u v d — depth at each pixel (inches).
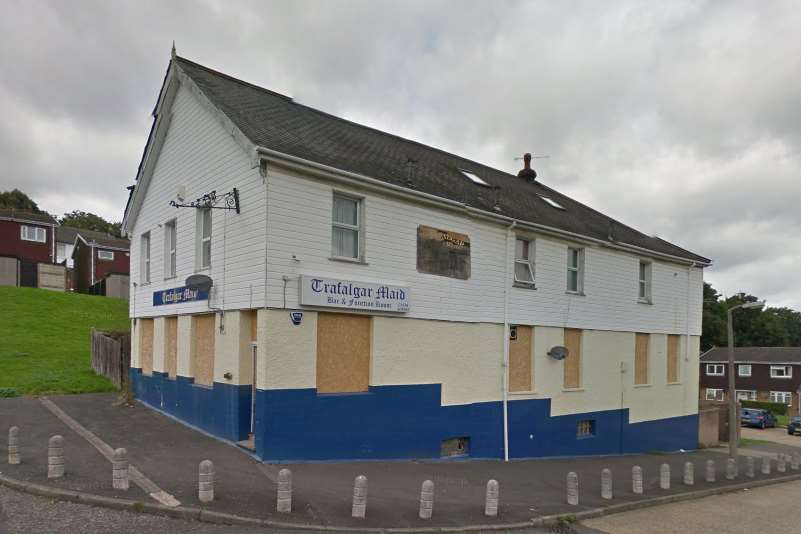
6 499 274.7
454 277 513.0
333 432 412.5
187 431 455.5
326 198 419.2
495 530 309.1
